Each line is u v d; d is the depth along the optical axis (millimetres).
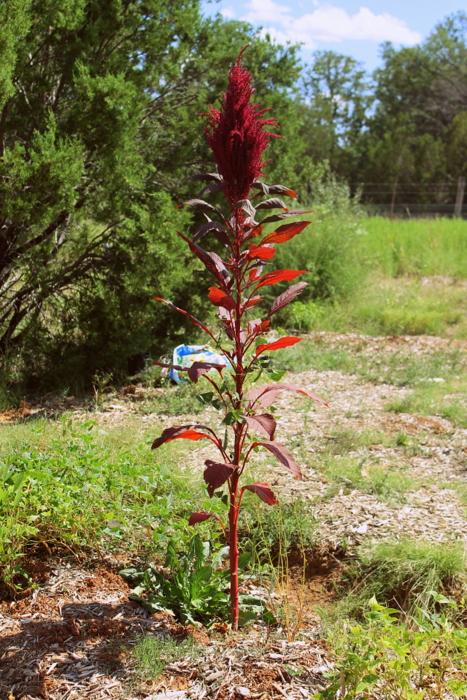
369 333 9727
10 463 3504
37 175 6027
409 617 2938
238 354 2877
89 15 7281
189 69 8586
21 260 6660
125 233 6918
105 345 7258
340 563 3650
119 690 2506
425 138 38438
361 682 2244
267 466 4938
